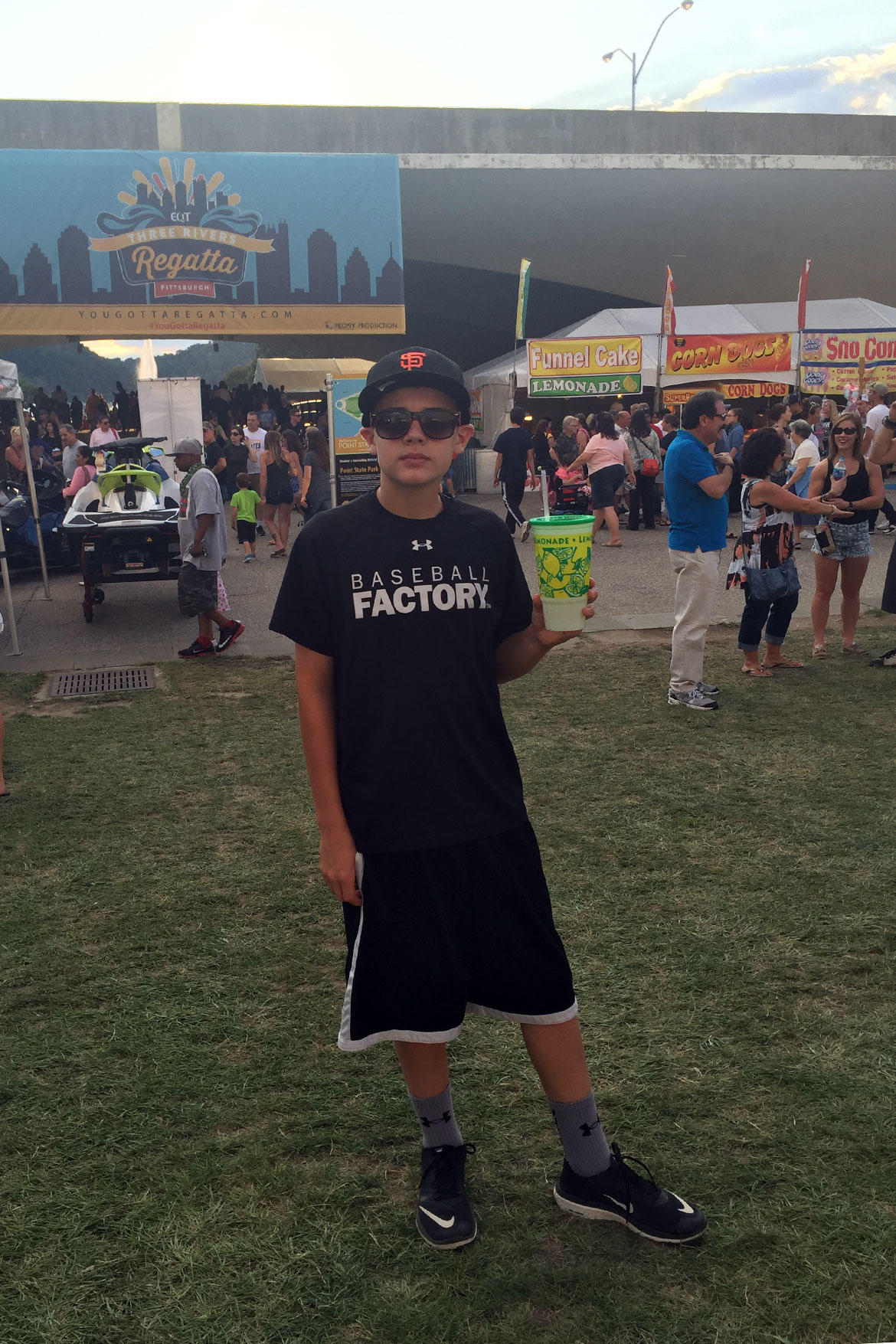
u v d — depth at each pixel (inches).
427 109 1070.4
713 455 264.5
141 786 224.5
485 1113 111.9
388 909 87.6
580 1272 89.0
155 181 812.6
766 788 210.5
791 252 1294.3
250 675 324.8
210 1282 89.6
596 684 300.2
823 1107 110.1
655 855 179.2
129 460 541.3
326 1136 108.3
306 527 88.4
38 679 323.6
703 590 265.9
